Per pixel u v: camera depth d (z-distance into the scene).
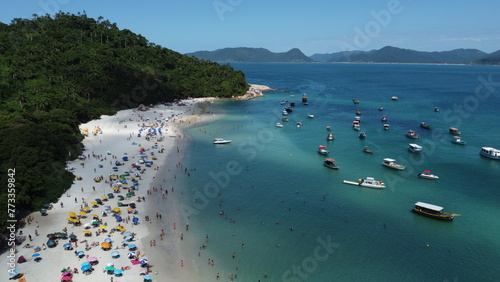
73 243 63.44
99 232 67.38
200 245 65.81
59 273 55.06
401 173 103.25
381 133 148.75
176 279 56.09
